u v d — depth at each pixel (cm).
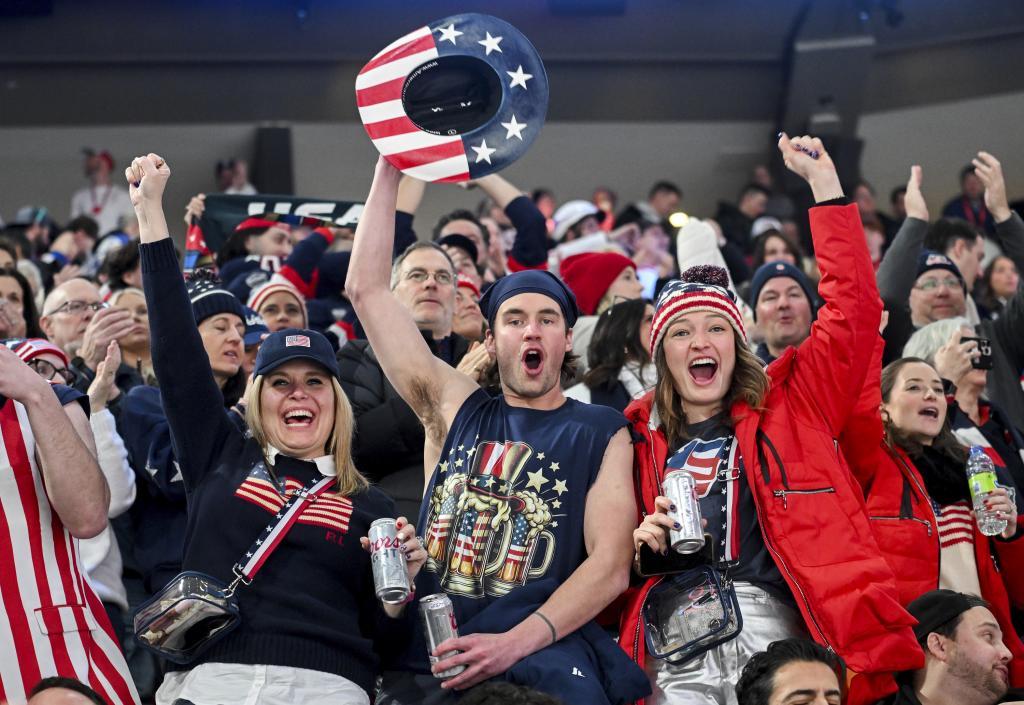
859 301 391
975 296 761
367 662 368
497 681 326
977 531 441
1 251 659
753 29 1384
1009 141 1407
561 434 377
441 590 368
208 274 496
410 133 387
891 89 1405
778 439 386
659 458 387
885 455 437
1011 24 1392
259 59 1341
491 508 370
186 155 1348
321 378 387
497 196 630
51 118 1328
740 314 400
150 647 354
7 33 1310
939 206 1411
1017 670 428
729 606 369
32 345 427
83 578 365
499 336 384
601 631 362
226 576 363
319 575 368
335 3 1339
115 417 466
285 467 380
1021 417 559
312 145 1359
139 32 1325
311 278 637
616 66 1393
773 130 1410
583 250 794
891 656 361
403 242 603
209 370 381
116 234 803
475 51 387
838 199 398
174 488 433
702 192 1425
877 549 376
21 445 359
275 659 356
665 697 363
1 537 350
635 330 495
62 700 313
